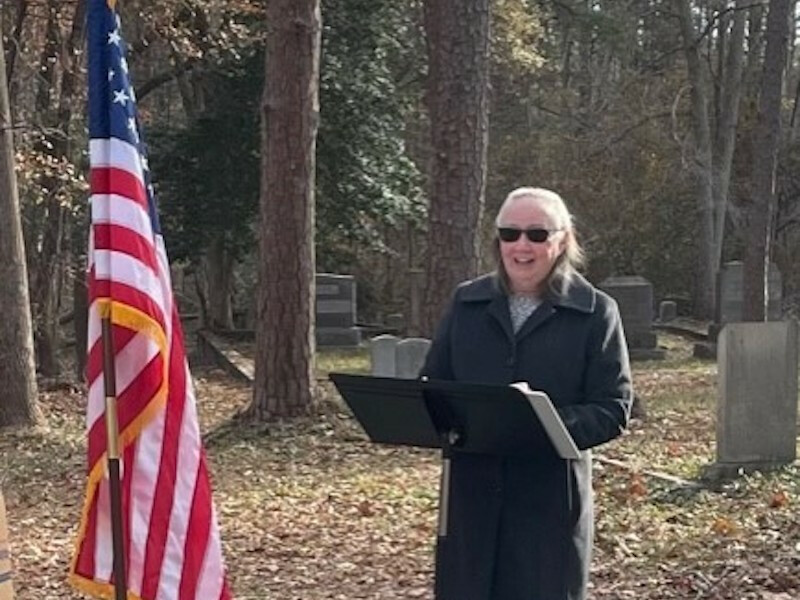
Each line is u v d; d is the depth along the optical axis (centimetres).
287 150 1571
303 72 1562
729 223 4034
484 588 463
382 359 1703
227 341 3097
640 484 1127
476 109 1502
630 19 4091
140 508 449
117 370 448
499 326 465
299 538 1016
